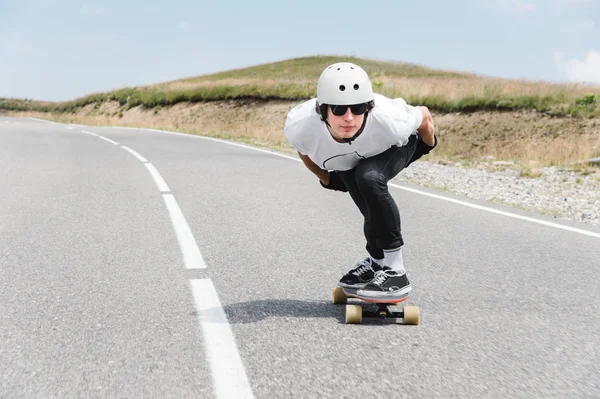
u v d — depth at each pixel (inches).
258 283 177.3
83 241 227.6
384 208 142.9
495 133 960.9
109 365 117.6
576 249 231.6
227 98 1676.9
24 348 126.5
